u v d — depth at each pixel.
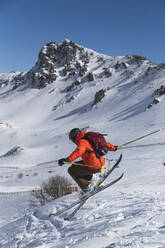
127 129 73.19
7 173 53.28
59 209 7.63
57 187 21.78
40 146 82.56
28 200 24.62
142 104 105.31
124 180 24.41
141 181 23.20
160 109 85.69
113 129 77.38
